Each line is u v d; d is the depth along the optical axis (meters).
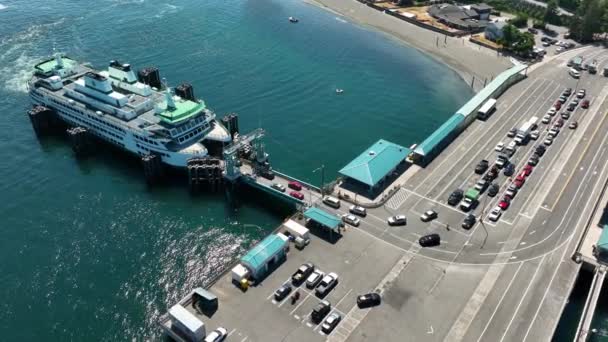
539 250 122.88
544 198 141.50
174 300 118.56
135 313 115.19
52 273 125.25
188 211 147.00
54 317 113.88
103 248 133.25
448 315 106.25
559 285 113.06
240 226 141.00
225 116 181.88
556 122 180.75
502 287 112.75
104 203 149.75
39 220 142.62
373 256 121.31
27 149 176.62
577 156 161.62
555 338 107.69
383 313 106.62
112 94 174.62
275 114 198.75
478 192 140.25
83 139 172.62
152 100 177.75
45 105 190.62
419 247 124.12
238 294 111.12
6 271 125.50
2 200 150.00
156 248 133.38
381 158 150.12
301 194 142.88
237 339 100.62
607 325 111.69
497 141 169.62
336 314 104.88
